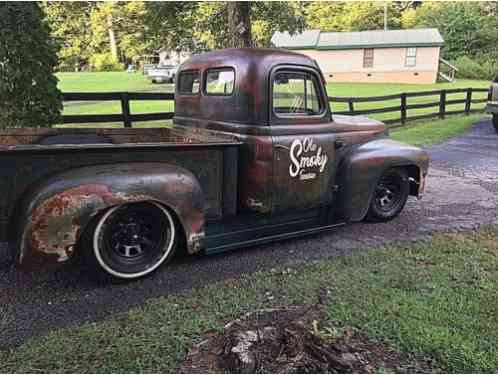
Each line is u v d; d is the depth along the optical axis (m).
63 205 2.59
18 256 2.58
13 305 2.66
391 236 3.96
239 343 2.13
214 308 2.61
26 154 2.53
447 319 2.48
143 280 3.02
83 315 2.55
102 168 2.77
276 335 2.21
